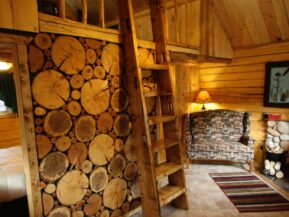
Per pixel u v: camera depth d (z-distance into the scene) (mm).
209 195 2879
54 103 1831
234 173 3557
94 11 4379
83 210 2094
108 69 2207
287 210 2531
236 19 3555
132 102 2338
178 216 2441
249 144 3471
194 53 3295
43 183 1812
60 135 1884
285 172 3469
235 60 4078
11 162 2629
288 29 3299
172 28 3471
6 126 4895
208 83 4438
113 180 2330
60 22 1816
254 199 2764
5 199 2193
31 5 1639
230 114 3918
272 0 3000
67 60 1889
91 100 2080
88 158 2096
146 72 2609
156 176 2234
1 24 1508
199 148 3639
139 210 2615
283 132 3463
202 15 3346
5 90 4781
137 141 2338
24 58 1646
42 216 1821
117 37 2258
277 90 3600
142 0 3705
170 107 2625
